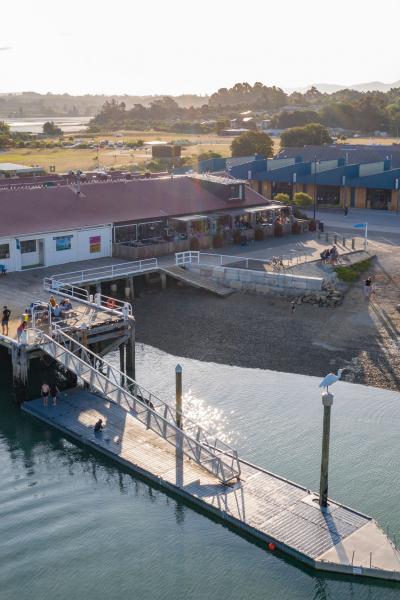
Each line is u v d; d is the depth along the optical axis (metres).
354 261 52.84
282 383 34.91
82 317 36.66
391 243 60.03
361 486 25.69
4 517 24.30
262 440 29.19
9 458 28.22
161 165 119.81
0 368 37.91
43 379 35.22
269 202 65.44
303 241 60.56
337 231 65.75
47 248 49.81
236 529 23.48
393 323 41.12
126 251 52.53
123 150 166.38
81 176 65.00
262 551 22.55
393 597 20.55
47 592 20.81
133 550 22.62
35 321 35.53
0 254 47.53
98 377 31.00
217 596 20.58
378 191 79.31
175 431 28.11
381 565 21.11
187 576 21.41
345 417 31.12
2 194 53.06
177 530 23.61
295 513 23.75
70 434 29.80
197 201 60.44
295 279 45.50
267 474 26.25
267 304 45.34
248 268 50.22
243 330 41.50
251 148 128.50
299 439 29.25
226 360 37.88
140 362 37.94
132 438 29.20
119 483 26.44
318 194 84.38
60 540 23.11
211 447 26.84
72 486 26.20
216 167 101.06
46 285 43.62
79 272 47.91
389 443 28.72
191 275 49.44
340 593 20.70
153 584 21.06
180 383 29.06
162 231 56.84
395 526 23.28
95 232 52.31
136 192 59.28
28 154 157.00
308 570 21.56
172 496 25.58
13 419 31.72
